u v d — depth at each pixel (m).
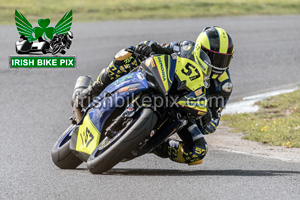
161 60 18.23
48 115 34.72
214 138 29.59
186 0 110.00
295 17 99.94
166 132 18.42
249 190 16.59
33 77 47.81
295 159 23.33
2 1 95.88
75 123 22.22
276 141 27.66
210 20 91.69
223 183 17.47
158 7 100.75
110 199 15.55
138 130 17.30
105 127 19.06
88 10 92.88
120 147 17.44
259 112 36.72
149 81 18.06
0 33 68.25
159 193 16.14
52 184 17.59
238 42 71.94
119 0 104.75
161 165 21.92
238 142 28.20
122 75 19.84
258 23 90.12
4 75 48.25
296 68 56.28
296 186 17.27
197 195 15.93
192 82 18.22
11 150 24.67
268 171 20.17
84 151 19.36
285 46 69.56
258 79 50.47
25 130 30.05
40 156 23.58
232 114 36.66
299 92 42.19
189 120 20.11
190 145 20.02
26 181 18.20
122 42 65.94
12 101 38.72
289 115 35.62
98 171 18.34
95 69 51.53
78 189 16.77
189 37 72.38
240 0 114.69
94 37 69.00
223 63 19.09
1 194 16.53
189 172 19.98
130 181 17.70
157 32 75.75
